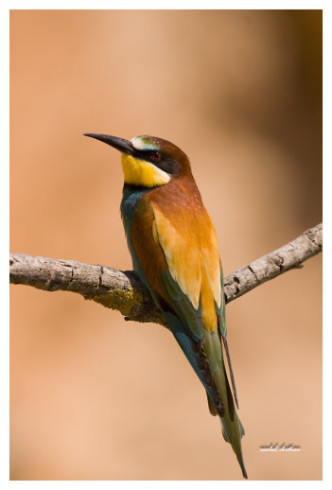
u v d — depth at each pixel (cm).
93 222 1098
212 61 1310
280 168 1243
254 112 1299
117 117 1201
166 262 641
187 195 683
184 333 629
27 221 1083
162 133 1213
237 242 1146
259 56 1346
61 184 1122
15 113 1155
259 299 1124
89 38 1255
